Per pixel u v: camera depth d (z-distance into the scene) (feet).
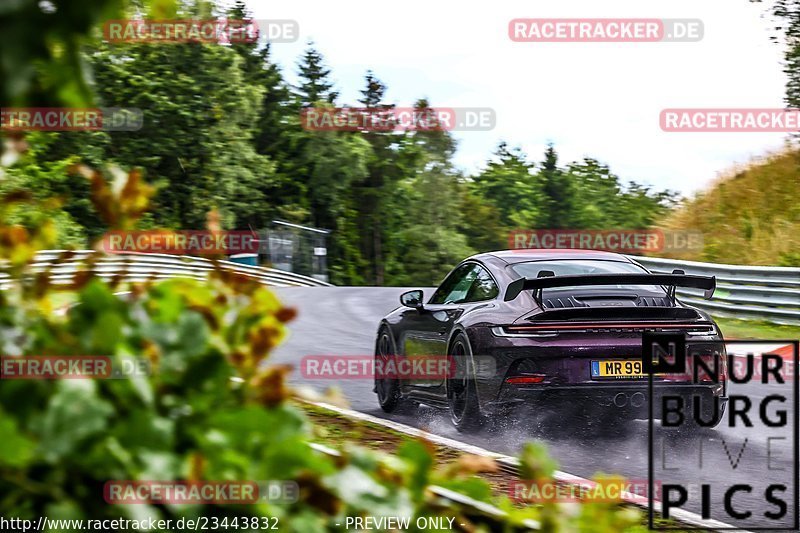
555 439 31.14
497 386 30.86
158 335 5.78
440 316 35.09
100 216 6.45
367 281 346.95
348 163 315.78
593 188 479.82
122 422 5.24
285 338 6.36
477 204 436.76
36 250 6.48
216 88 223.51
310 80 407.03
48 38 4.52
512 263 34.50
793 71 113.60
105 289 5.77
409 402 39.04
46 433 4.82
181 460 5.29
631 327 30.81
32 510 4.93
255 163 241.76
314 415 31.89
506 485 22.98
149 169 216.13
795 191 122.31
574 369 30.40
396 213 358.02
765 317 77.00
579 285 30.63
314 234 197.67
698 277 30.53
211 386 5.82
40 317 6.08
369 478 5.92
